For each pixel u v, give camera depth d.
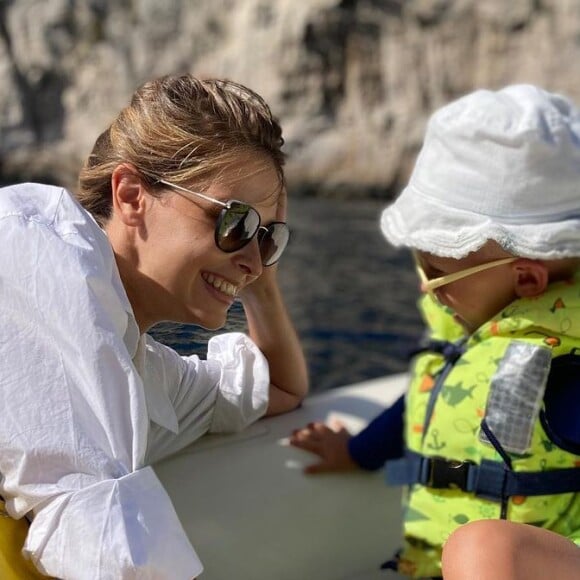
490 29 19.19
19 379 1.04
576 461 1.49
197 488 1.65
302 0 20.02
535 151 1.51
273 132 1.24
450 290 1.61
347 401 2.00
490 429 1.49
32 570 1.08
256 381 1.70
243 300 1.72
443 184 1.59
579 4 18.38
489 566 1.21
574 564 1.25
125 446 1.07
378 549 1.78
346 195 19.95
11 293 1.06
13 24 21.55
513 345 1.52
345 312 8.29
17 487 1.05
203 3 21.20
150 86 1.24
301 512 1.71
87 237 1.11
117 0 21.45
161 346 1.51
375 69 20.00
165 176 1.17
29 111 21.69
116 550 1.01
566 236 1.50
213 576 1.60
